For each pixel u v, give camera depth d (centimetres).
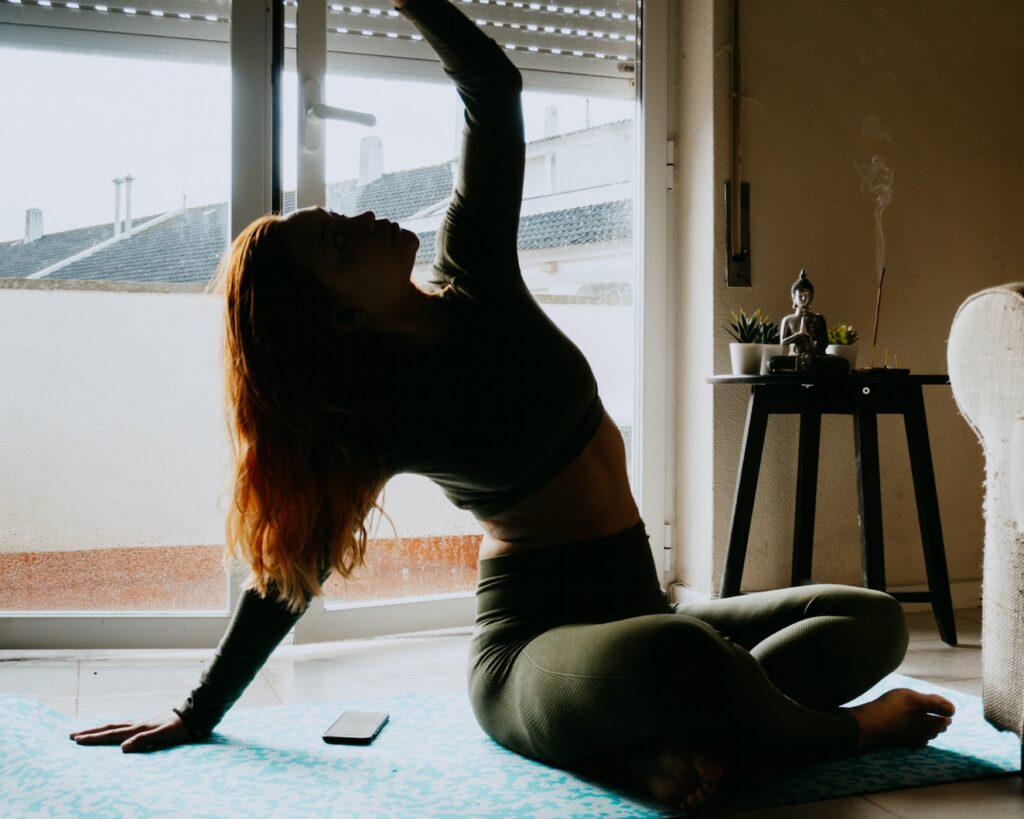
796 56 276
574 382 135
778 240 274
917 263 288
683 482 281
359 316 125
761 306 272
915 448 241
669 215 284
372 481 132
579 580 136
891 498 284
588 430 137
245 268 123
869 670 142
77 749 143
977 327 143
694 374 276
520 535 139
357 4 247
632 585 137
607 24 279
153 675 213
